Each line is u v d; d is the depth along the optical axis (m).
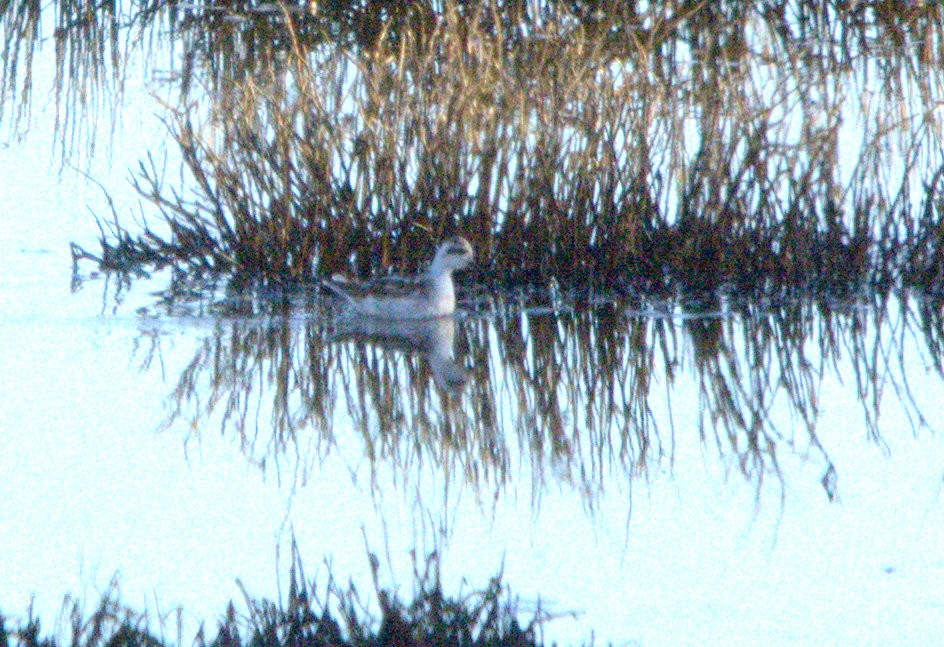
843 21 18.55
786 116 16.58
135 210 19.48
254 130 16.80
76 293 16.30
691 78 17.22
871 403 13.30
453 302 15.80
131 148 21.58
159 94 21.88
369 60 17.55
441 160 16.62
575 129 16.61
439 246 16.56
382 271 16.80
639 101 16.72
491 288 16.84
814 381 13.95
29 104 23.12
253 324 15.38
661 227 16.80
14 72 23.41
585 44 17.33
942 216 16.80
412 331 15.30
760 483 11.23
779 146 16.62
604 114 16.56
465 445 12.18
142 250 17.56
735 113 16.61
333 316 15.81
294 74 16.67
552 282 16.81
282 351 14.47
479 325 15.58
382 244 16.75
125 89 23.48
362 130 16.72
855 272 16.89
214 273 17.09
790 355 14.73
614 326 15.62
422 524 10.34
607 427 12.72
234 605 9.03
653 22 17.42
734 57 17.59
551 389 13.71
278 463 11.52
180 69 22.28
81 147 21.58
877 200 16.94
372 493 10.94
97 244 18.30
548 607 8.97
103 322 15.22
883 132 16.53
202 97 20.44
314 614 8.95
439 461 11.73
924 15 18.72
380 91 16.77
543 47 16.75
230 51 21.75
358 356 14.39
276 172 16.72
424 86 16.70
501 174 16.70
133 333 14.88
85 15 23.59
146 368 13.72
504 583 9.34
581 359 14.53
